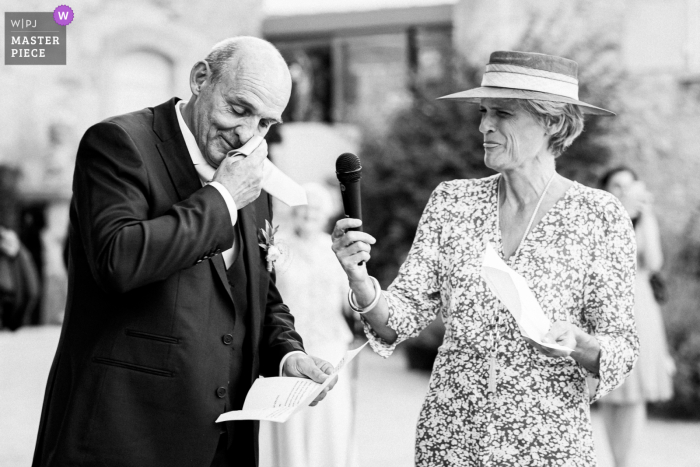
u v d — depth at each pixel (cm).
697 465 704
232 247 324
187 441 298
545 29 1306
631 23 1403
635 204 682
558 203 325
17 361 1125
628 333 316
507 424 313
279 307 358
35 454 312
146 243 281
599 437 804
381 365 1253
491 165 328
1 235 954
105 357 296
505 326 316
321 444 582
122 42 1798
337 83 2148
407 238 1182
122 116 312
